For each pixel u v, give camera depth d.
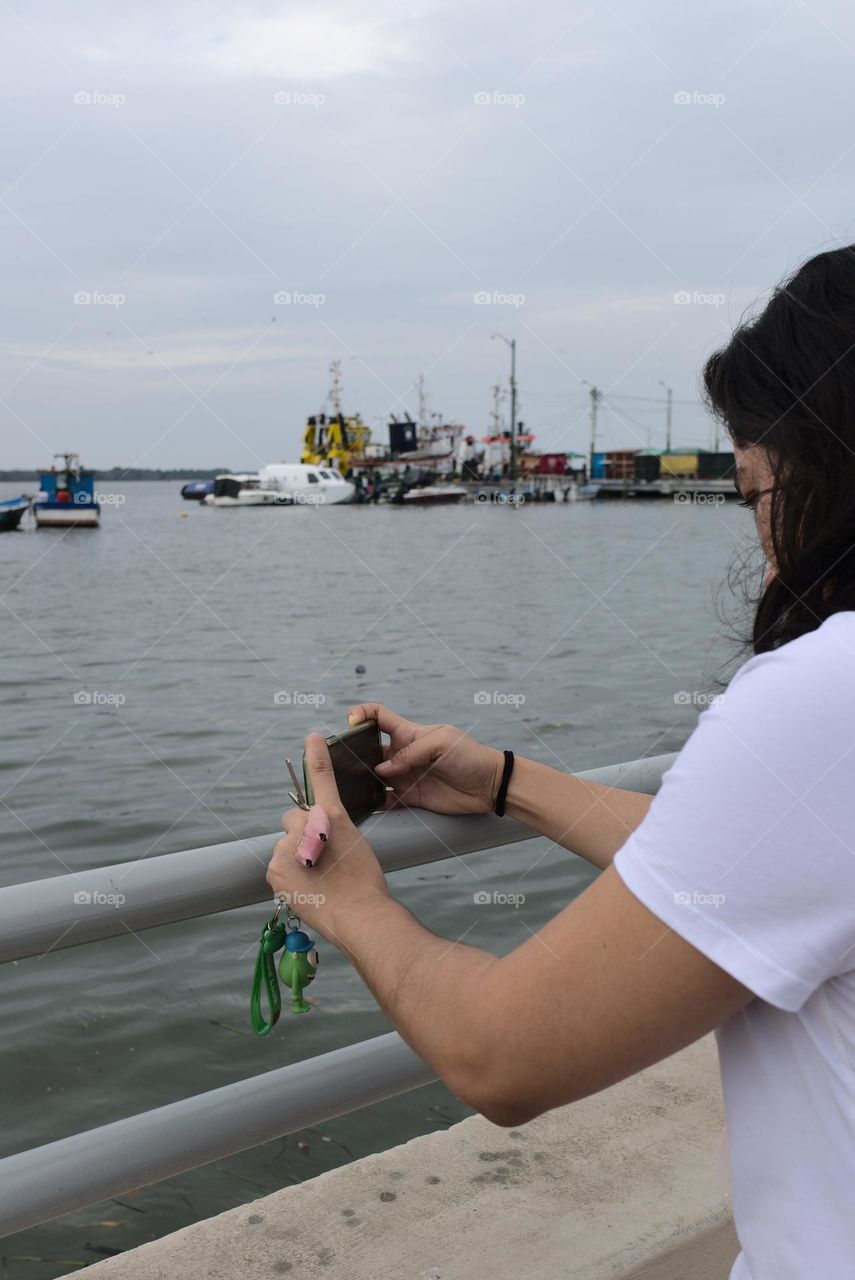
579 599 19.08
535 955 0.70
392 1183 1.46
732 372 0.77
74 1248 2.47
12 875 5.07
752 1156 0.69
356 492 57.34
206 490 70.69
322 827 0.86
